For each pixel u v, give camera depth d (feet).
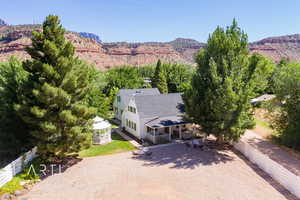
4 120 63.57
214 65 62.34
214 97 60.90
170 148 73.10
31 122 53.67
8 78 66.08
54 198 41.11
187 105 70.03
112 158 64.23
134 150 72.23
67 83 55.31
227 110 59.52
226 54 65.10
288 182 43.80
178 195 41.60
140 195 41.78
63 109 56.90
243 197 40.86
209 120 65.41
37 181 48.62
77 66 62.44
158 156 65.21
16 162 52.21
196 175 50.78
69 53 57.47
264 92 168.04
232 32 66.23
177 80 187.32
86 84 62.90
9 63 69.72
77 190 44.21
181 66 199.11
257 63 65.16
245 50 65.62
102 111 109.60
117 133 98.02
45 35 55.21
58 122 56.13
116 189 44.37
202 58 71.46
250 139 79.82
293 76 68.85
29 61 57.00
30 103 55.01
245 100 59.21
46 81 54.29
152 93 129.39
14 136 64.34
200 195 41.52
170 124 81.05
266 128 95.04
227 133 61.98
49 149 53.83
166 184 46.32
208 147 72.90
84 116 59.16
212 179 48.60
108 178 49.85
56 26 56.18
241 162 59.06
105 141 81.92
